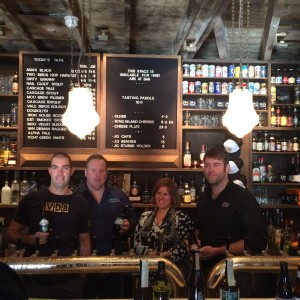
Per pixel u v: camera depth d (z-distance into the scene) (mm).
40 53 4211
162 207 2787
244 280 1766
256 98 4531
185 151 4598
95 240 2957
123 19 3572
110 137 4254
